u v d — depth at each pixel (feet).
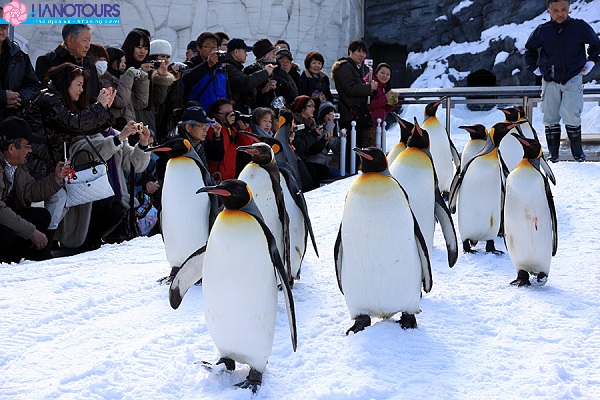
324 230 23.62
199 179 16.40
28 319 14.46
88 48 22.71
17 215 19.34
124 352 12.73
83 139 21.65
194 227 16.38
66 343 13.33
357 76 35.45
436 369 12.19
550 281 17.67
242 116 26.48
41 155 21.40
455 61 73.31
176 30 63.46
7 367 12.17
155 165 25.52
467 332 13.98
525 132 28.76
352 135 35.50
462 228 20.49
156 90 26.09
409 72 77.00
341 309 15.52
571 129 35.94
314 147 32.01
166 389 11.30
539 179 16.61
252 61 64.80
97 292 16.46
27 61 22.91
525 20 72.49
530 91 38.63
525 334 13.88
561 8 34.24
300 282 17.70
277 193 15.33
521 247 16.87
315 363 12.43
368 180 13.21
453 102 40.16
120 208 22.50
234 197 10.94
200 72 26.71
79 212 21.53
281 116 19.67
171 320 14.62
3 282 17.19
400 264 13.25
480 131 23.86
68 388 11.23
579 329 14.08
